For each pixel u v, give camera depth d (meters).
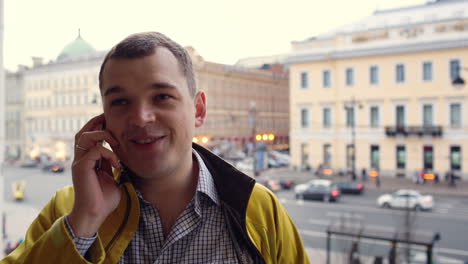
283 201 17.94
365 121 24.75
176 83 0.92
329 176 24.44
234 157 24.44
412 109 23.27
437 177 21.62
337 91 25.64
